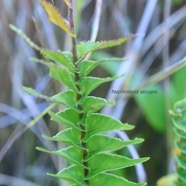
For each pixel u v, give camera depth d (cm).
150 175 49
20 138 53
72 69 21
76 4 39
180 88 47
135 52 47
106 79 21
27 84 54
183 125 25
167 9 49
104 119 22
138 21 55
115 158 22
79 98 21
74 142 22
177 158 27
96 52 51
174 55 52
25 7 53
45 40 53
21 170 53
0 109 53
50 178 51
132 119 51
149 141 50
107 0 54
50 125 52
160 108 46
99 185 23
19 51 54
